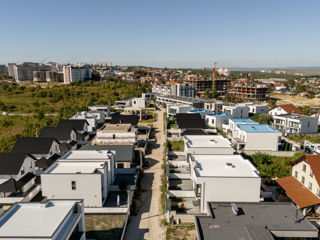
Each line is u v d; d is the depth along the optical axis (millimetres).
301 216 27281
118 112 108375
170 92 150875
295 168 42000
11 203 38562
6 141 66438
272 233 24500
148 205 38344
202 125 73938
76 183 35938
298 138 71750
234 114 90438
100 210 35625
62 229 22453
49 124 83812
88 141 65438
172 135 74938
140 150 55156
